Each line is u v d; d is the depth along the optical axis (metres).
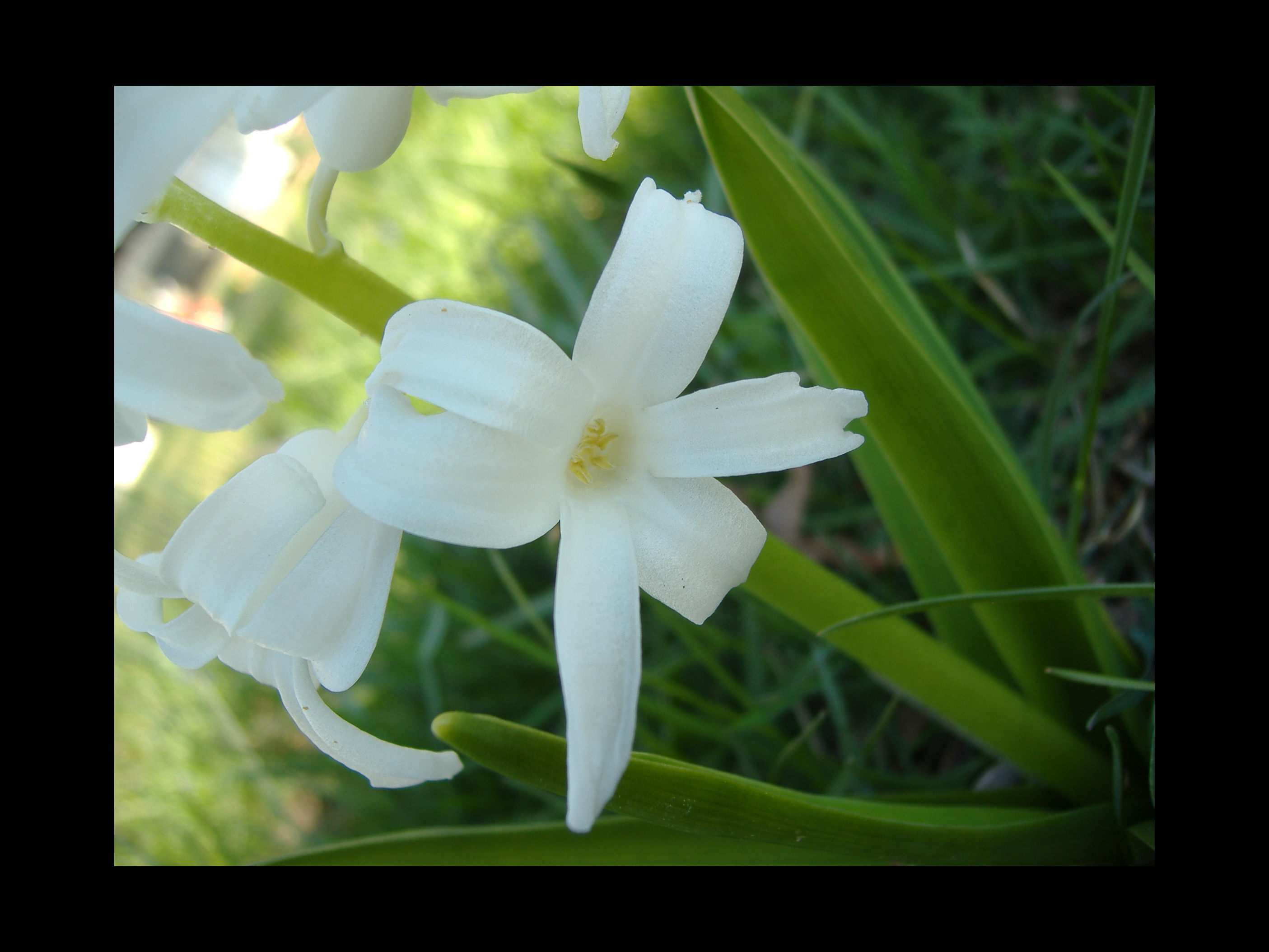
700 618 0.08
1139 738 0.11
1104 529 0.13
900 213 0.17
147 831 0.20
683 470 0.08
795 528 0.16
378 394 0.07
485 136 0.25
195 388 0.07
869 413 0.10
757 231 0.10
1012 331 0.15
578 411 0.08
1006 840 0.09
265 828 0.19
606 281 0.08
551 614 0.16
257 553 0.07
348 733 0.08
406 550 0.18
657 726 0.15
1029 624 0.11
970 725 0.10
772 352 0.17
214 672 0.21
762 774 0.14
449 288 0.24
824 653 0.13
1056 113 0.15
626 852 0.10
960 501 0.10
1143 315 0.13
